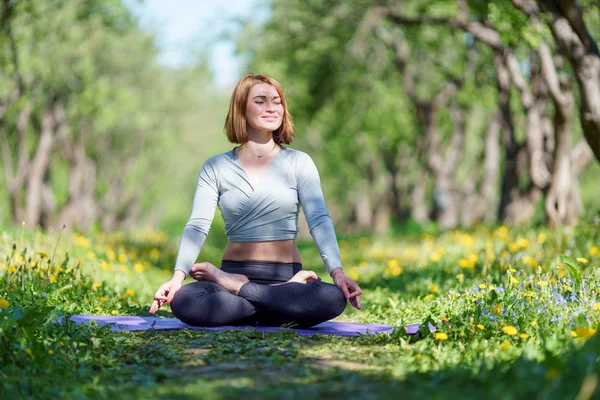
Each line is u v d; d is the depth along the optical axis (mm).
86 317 6312
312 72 27453
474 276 8828
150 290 10492
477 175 35344
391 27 24484
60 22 22609
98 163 44594
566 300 5484
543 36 13117
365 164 43219
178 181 59500
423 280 9469
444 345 4828
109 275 10133
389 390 3492
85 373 4082
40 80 24453
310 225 6078
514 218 21516
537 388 3145
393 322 6695
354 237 29844
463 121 30422
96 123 30578
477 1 14266
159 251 18531
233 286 5883
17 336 4484
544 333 4703
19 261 7395
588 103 11391
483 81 25297
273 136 6355
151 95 37594
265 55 26656
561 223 13969
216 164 6293
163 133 41750
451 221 28734
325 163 44594
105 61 30594
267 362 4379
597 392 3051
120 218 51969
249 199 6090
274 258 6082
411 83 26234
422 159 33062
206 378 3916
